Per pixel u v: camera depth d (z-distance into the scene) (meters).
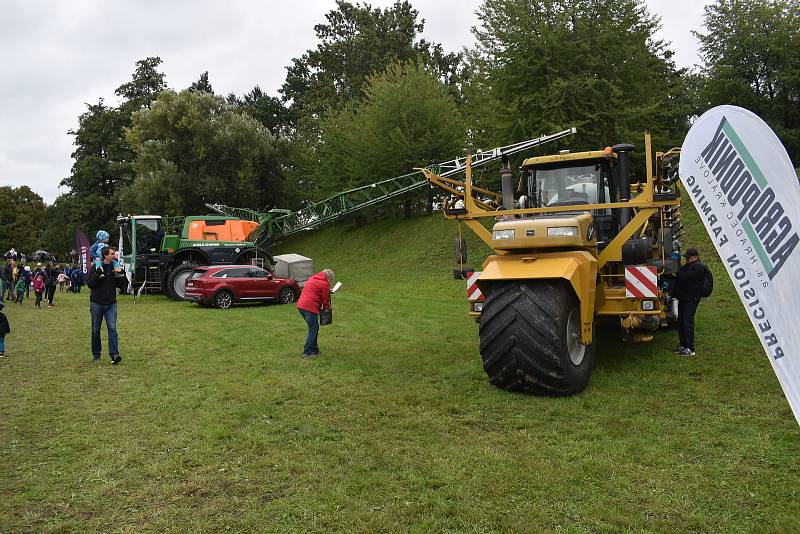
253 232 22.39
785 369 2.89
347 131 31.31
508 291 6.02
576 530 3.27
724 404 5.61
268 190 37.03
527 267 5.96
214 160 36.16
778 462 4.12
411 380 7.00
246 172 34.84
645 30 18.38
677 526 3.29
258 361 8.36
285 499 3.77
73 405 6.15
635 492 3.73
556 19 18.27
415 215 29.81
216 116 36.38
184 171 35.41
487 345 5.98
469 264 21.62
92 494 3.90
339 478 4.07
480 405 5.79
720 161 3.21
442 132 25.81
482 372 7.16
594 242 6.62
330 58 46.62
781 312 2.92
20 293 19.39
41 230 70.81
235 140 35.47
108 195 50.25
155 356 8.90
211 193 34.78
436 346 9.28
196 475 4.20
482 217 7.52
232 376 7.41
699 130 3.33
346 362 8.14
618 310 6.73
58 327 12.50
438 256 23.55
